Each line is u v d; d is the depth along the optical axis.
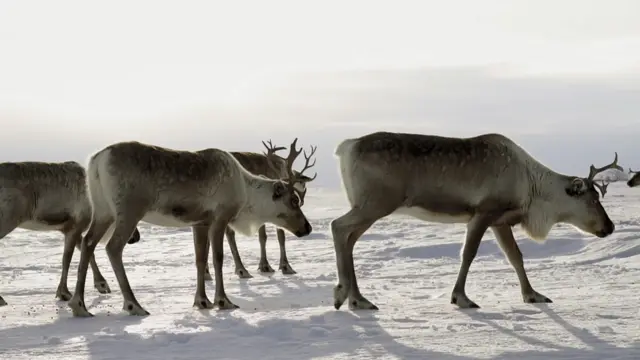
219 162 10.56
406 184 9.69
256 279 13.85
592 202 10.54
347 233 9.66
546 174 10.41
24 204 11.27
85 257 9.77
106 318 9.41
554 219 10.56
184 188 10.12
